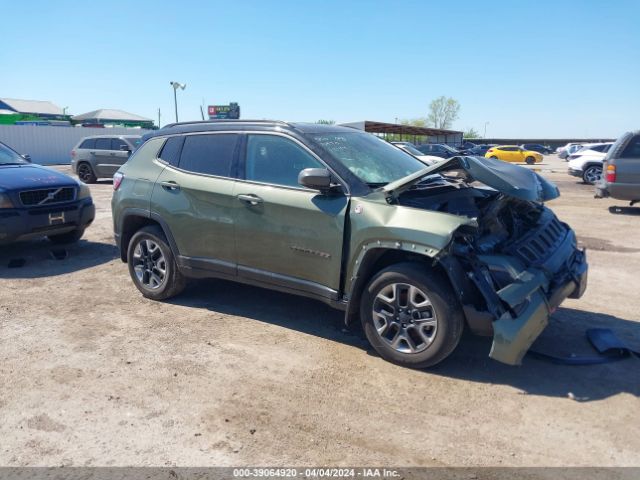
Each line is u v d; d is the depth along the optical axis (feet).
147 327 16.44
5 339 15.52
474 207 14.26
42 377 13.23
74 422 11.32
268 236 15.40
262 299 18.98
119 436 10.82
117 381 13.03
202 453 10.28
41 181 24.43
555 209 41.83
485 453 10.32
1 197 22.77
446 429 11.10
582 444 10.60
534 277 12.67
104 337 15.69
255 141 16.26
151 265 18.78
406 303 13.50
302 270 14.99
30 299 19.16
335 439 10.74
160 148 18.57
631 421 11.38
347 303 14.29
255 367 13.76
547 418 11.50
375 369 13.66
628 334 15.98
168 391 12.57
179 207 17.28
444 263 12.45
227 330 16.19
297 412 11.69
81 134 114.73
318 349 14.84
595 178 65.00
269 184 15.57
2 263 24.41
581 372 13.56
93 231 32.35
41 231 24.17
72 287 20.63
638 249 27.37
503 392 12.57
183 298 19.13
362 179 14.65
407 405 11.99
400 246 12.94
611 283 21.26
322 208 14.34
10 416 11.53
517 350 12.14
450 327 12.78
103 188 58.03
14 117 141.08
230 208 16.08
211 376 13.30
